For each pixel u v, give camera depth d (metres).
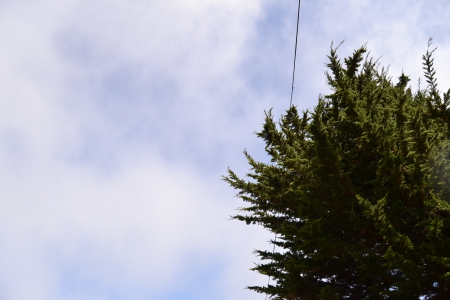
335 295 9.13
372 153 10.92
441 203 8.29
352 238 10.32
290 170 11.23
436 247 8.02
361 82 12.82
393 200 9.52
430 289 8.79
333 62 12.19
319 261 10.50
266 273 11.89
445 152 8.57
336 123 11.97
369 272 8.88
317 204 10.12
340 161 10.55
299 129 12.48
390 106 11.39
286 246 12.29
